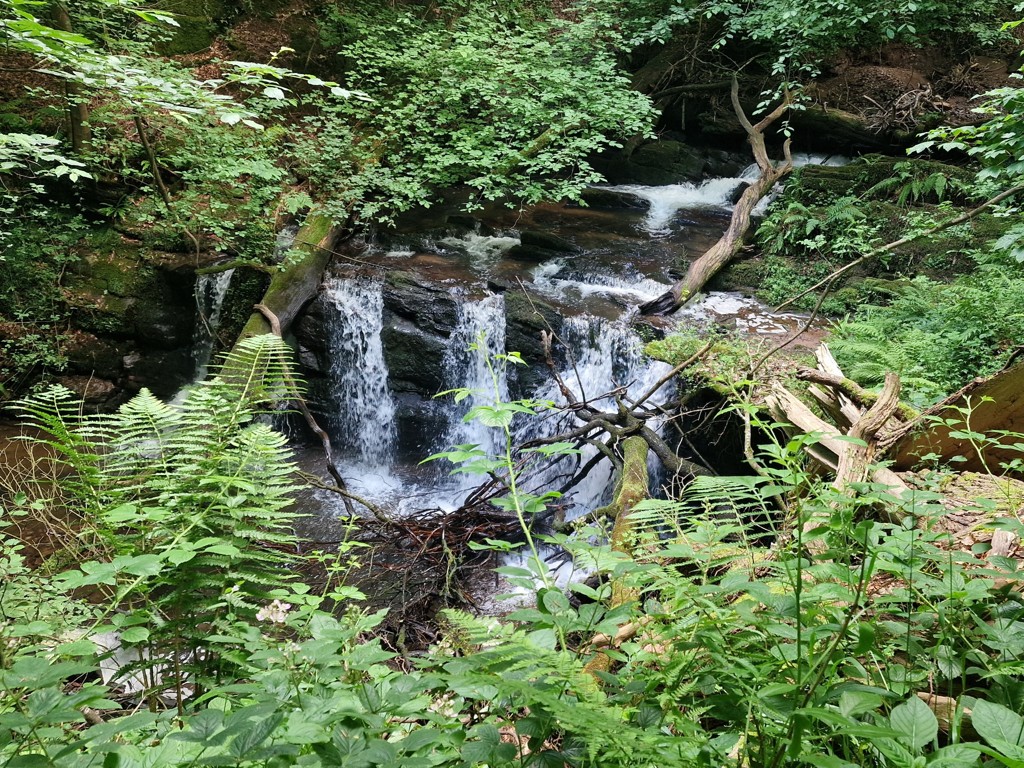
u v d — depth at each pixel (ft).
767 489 5.49
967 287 22.18
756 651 4.98
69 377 27.89
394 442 29.19
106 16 28.84
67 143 28.58
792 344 24.16
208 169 27.71
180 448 8.70
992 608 5.49
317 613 6.36
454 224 35.32
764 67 41.75
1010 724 3.59
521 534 21.07
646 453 19.99
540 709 4.16
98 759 4.22
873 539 5.24
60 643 7.19
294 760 3.90
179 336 29.66
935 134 18.11
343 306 29.27
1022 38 39.75
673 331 25.63
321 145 32.48
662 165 41.73
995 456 11.59
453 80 32.78
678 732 4.92
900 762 3.45
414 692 4.44
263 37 38.24
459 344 28.27
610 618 4.57
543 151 33.32
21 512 10.06
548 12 40.75
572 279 30.45
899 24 37.04
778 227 31.65
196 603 7.30
